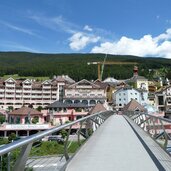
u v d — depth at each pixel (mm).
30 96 130250
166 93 130250
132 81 162625
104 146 11992
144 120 19344
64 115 93375
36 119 85000
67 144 8070
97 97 121688
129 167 8164
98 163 8633
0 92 124938
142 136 15812
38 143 4969
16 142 3881
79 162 8758
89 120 14883
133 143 12953
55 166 6211
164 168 8031
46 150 5391
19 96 128375
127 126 23469
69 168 7883
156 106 123938
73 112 94188
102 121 27594
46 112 94438
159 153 10383
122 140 14023
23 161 4172
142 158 9461
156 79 198875
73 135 10320
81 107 99625
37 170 4680
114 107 124688
